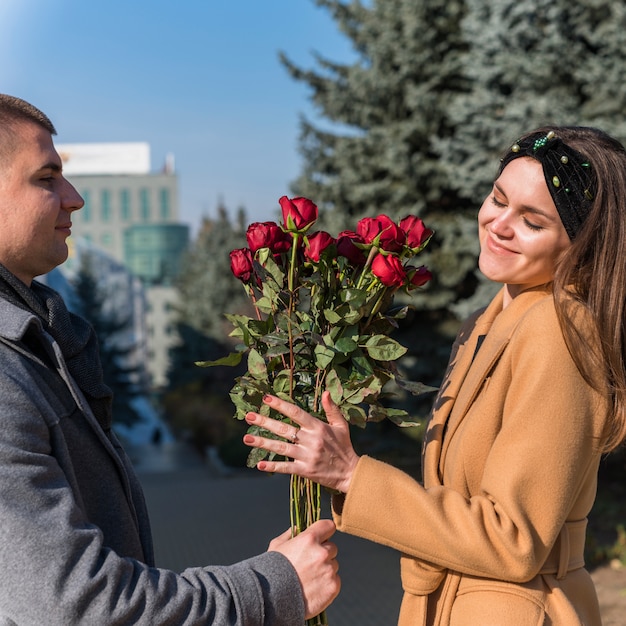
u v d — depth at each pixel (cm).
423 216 1148
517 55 910
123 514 162
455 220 1138
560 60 891
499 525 157
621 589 524
